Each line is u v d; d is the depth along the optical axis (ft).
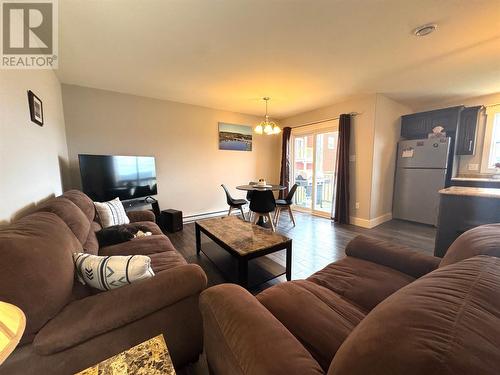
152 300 3.34
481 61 8.46
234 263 7.77
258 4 5.39
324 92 12.03
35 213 4.15
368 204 13.05
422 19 6.00
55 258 3.11
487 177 12.80
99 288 3.63
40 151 6.44
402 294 1.92
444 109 13.02
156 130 13.12
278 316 3.34
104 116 11.55
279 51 7.65
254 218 14.48
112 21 5.97
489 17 5.90
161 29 6.36
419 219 13.56
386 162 13.66
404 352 1.35
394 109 13.80
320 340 2.91
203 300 3.21
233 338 2.48
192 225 13.32
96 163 10.16
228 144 16.05
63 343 2.75
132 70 9.13
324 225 13.64
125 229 6.83
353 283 4.16
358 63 8.59
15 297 2.53
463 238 3.58
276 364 2.04
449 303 1.62
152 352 2.61
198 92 11.94
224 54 7.84
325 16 5.85
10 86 4.67
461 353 1.25
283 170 17.83
